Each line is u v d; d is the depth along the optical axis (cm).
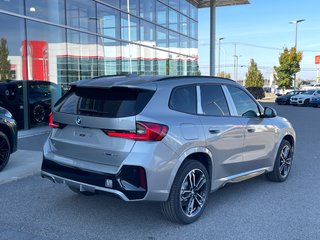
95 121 425
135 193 402
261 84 7500
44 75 1344
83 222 465
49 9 1354
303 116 2088
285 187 623
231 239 418
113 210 506
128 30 1839
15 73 1220
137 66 1931
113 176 407
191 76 502
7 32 1182
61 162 461
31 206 521
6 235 425
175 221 455
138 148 405
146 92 433
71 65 1473
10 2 1188
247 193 588
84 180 433
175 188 435
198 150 456
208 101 500
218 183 506
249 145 555
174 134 427
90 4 1559
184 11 2506
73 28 1473
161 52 2189
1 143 692
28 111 1274
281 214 496
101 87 444
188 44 2594
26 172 689
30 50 1279
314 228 450
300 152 938
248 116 566
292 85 5119
